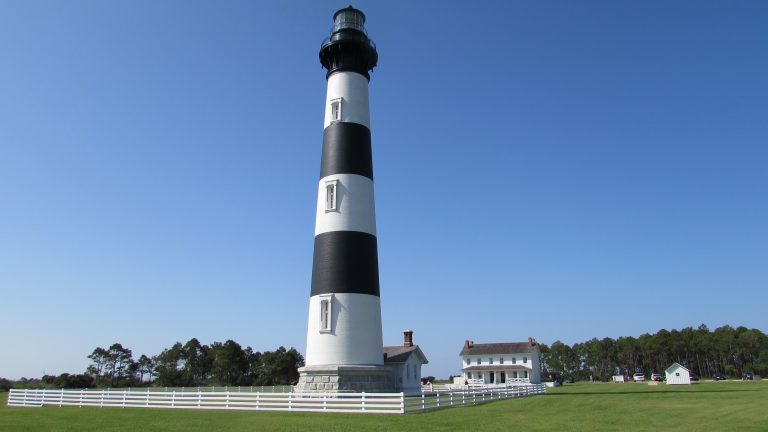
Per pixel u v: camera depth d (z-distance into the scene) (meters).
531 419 23.81
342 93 38.12
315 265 34.75
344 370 31.47
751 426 21.41
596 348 145.25
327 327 32.75
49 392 35.03
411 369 44.66
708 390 51.44
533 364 85.50
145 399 32.19
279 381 92.00
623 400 37.38
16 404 35.84
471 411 27.97
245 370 97.06
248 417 24.72
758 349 125.50
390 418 24.03
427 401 28.67
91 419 24.38
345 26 39.75
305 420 23.19
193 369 93.19
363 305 33.47
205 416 25.42
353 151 36.62
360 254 34.44
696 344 132.88
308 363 33.34
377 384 32.53
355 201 35.47
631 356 141.00
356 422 22.31
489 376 86.31
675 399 37.94
